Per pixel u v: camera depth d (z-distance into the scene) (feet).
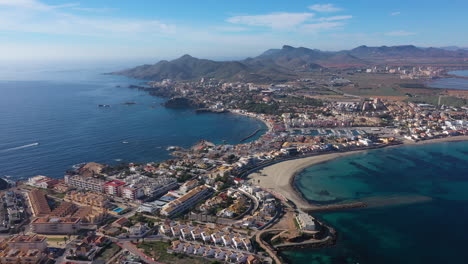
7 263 524.52
